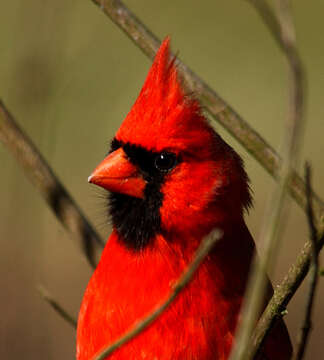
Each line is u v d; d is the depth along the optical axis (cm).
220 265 586
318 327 1179
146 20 1447
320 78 1532
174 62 596
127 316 584
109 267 600
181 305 574
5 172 1205
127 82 1330
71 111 1300
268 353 606
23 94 916
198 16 1505
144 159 597
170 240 591
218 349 575
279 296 514
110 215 614
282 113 1490
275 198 457
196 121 592
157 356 574
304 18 1580
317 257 487
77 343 615
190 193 591
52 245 1302
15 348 918
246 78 1517
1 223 1138
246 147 675
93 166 1327
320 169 1448
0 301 927
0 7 1339
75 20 1315
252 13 1518
